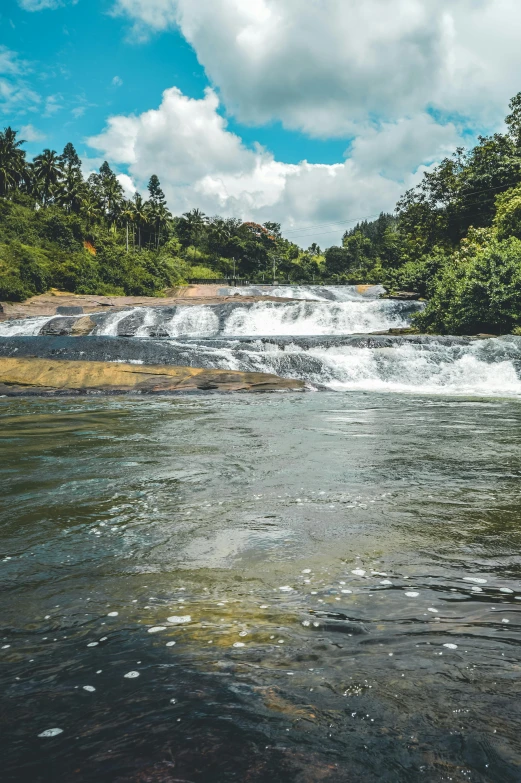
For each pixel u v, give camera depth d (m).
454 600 2.22
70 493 4.04
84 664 1.70
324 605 2.17
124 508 3.65
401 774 1.19
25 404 10.40
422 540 3.00
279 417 8.57
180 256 94.75
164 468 4.90
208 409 9.61
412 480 4.44
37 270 39.69
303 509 3.62
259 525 3.28
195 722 1.38
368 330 29.88
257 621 2.02
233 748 1.27
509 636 1.90
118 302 36.72
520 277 20.34
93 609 2.14
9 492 4.07
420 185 43.56
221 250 102.56
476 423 7.90
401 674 1.63
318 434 6.88
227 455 5.51
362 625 1.98
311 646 1.82
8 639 1.89
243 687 1.55
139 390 12.32
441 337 18.11
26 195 68.81
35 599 2.24
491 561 2.68
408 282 31.59
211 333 30.14
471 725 1.37
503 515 3.46
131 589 2.35
